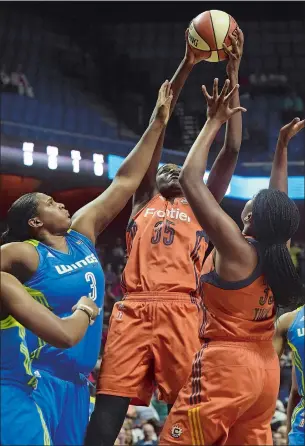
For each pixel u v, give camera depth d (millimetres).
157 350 3787
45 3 17797
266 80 17109
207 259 3154
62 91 15922
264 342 3072
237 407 2936
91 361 3416
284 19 19031
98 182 13586
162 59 17719
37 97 15258
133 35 18547
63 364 3299
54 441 3213
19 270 3227
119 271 14453
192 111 15953
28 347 3246
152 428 7629
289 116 16281
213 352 3008
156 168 4207
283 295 2973
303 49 18172
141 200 4242
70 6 17891
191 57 3865
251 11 18984
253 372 2965
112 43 17750
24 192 13320
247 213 3203
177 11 18797
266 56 17891
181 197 4141
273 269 2945
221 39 3727
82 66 16781
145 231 4031
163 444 3021
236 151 3746
